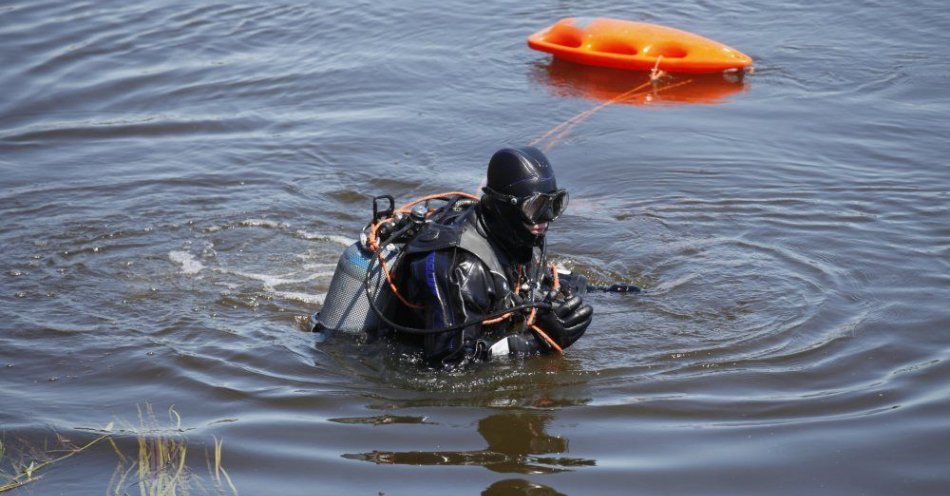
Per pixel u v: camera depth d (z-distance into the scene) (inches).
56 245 334.0
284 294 301.6
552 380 245.3
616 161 406.9
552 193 243.0
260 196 377.1
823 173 391.2
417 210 255.6
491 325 259.4
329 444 216.4
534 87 494.0
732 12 604.1
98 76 510.0
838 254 321.1
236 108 471.8
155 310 289.0
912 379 241.8
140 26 579.5
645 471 204.4
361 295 261.0
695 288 300.4
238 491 198.2
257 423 225.1
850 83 493.0
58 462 210.5
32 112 466.9
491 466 206.8
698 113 459.8
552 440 217.8
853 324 272.8
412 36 567.8
